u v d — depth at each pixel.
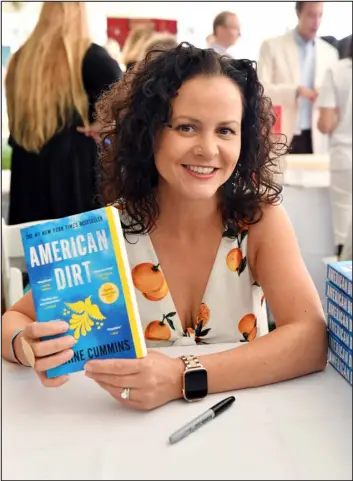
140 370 0.61
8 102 2.06
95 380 0.62
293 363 0.69
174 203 0.88
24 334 0.64
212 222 0.90
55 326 0.62
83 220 0.62
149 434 0.57
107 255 0.62
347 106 2.22
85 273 0.62
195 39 2.33
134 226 0.89
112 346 0.62
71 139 2.06
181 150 0.76
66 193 2.12
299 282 0.80
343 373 0.70
